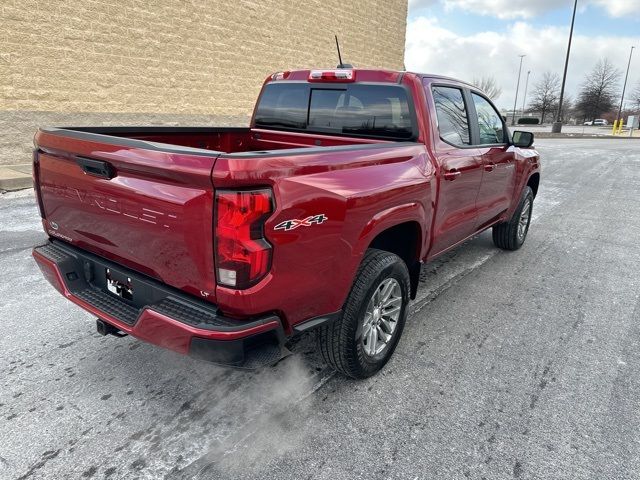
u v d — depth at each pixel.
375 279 2.82
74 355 3.26
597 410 2.85
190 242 2.15
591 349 3.58
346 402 2.86
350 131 3.80
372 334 3.03
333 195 2.40
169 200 2.16
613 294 4.64
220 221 2.03
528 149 5.69
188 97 12.04
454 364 3.32
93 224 2.65
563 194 10.13
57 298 4.11
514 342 3.65
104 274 2.75
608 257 5.80
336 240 2.46
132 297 2.60
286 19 14.27
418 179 3.14
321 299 2.52
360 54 17.47
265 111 4.46
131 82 10.73
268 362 2.28
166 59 11.34
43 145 2.78
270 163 2.10
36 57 9.07
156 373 3.10
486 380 3.13
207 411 2.75
